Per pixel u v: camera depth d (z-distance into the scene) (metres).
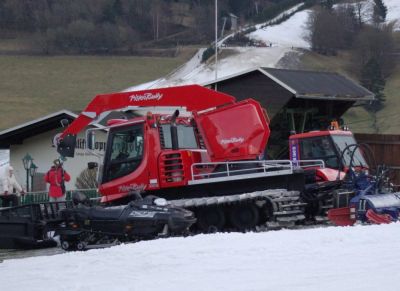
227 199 23.59
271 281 12.05
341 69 140.75
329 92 43.53
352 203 24.19
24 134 47.62
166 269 13.70
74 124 26.75
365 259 13.90
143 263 14.45
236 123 24.88
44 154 47.16
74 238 22.31
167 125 25.06
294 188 24.48
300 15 192.75
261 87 44.06
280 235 17.36
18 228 23.95
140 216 21.28
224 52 149.25
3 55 166.62
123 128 24.97
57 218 24.11
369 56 142.38
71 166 45.34
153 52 168.50
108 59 161.88
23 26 193.88
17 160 48.12
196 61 153.50
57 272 14.41
